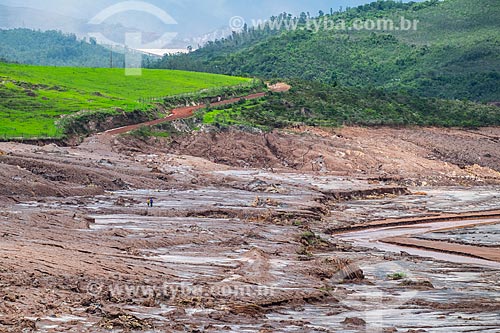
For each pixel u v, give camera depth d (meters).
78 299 41.84
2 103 168.00
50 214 75.56
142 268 52.97
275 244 74.31
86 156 134.75
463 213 117.38
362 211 116.62
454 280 61.53
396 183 155.38
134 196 105.12
